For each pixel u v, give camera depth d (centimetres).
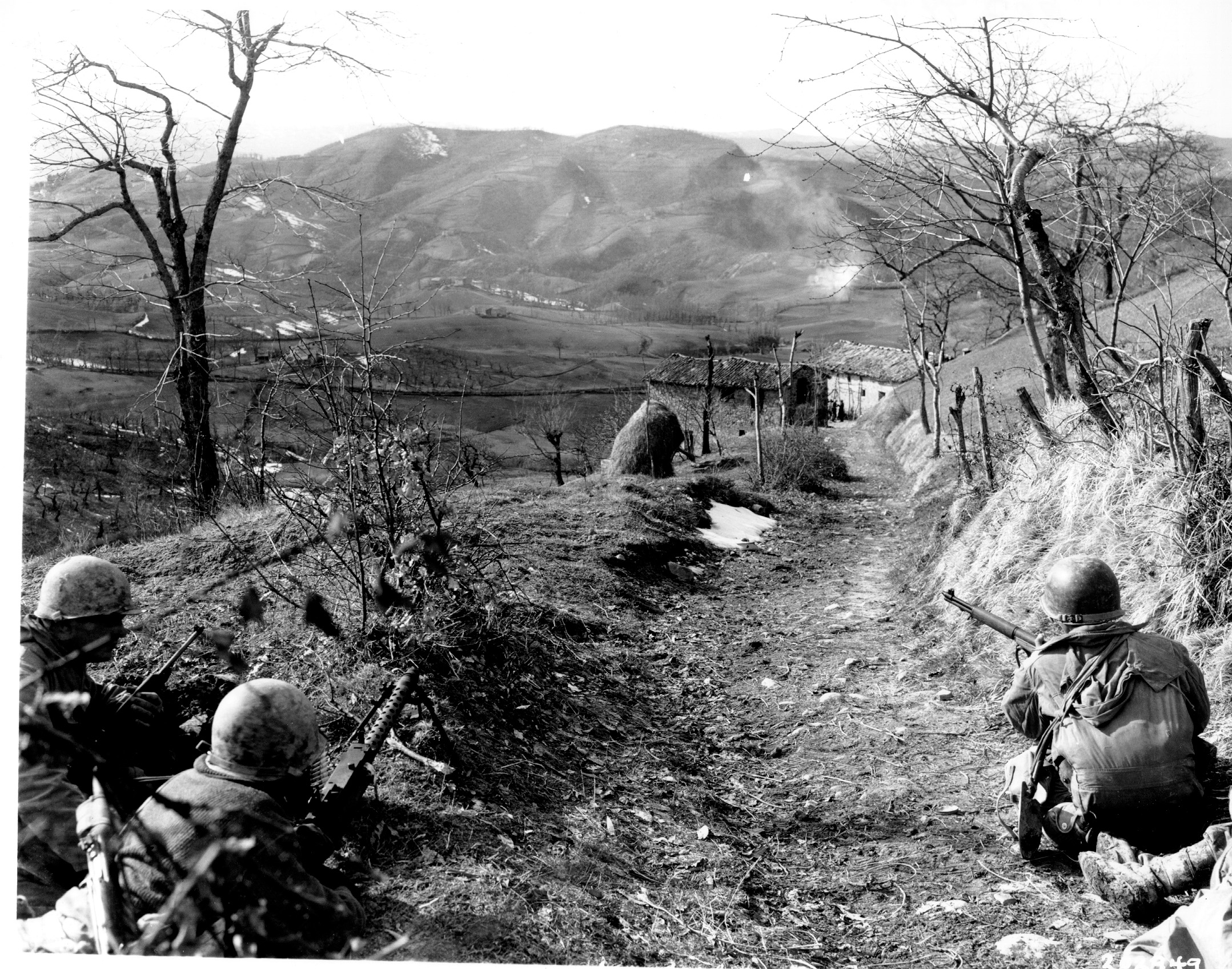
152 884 263
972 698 729
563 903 408
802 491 2234
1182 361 682
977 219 931
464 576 661
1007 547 886
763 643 936
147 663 513
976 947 404
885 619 998
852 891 468
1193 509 650
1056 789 454
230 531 776
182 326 1260
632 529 1238
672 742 668
